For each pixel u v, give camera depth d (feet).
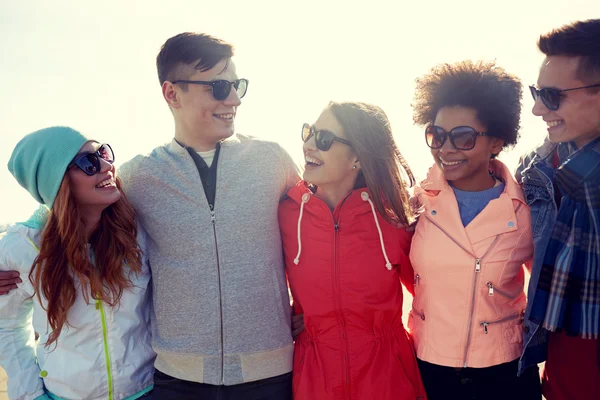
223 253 6.91
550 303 6.22
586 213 6.14
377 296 7.00
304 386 6.89
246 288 6.91
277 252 7.27
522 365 6.54
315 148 7.12
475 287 6.62
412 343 7.29
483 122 6.67
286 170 7.63
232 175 7.13
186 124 7.25
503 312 6.75
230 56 7.24
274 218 7.33
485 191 7.03
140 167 7.27
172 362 6.95
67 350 6.85
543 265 6.37
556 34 6.21
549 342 6.81
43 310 6.86
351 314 6.98
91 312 6.86
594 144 6.23
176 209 7.03
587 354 6.39
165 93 7.32
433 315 6.88
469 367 6.68
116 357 6.97
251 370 6.91
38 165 6.42
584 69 6.04
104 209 6.95
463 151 6.71
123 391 7.03
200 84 6.98
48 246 6.50
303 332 7.41
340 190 7.48
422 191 7.33
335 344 7.00
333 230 7.02
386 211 7.02
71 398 6.85
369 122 7.02
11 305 6.89
